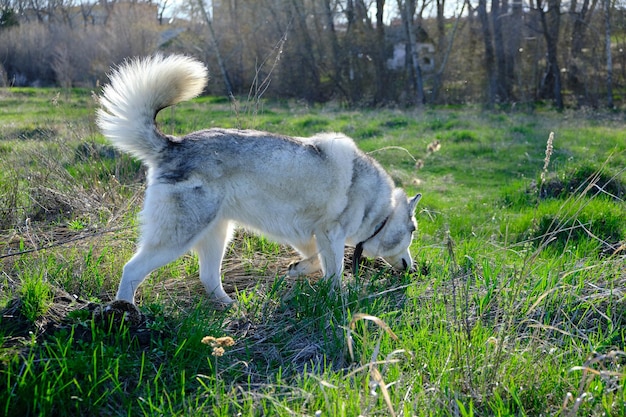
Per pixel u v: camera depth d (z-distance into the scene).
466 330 3.60
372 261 5.39
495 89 26.30
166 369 3.37
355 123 16.09
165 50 28.55
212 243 4.38
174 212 3.92
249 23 28.89
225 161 4.09
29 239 4.95
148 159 4.06
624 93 25.20
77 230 5.34
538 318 4.16
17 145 7.73
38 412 2.92
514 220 7.61
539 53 27.33
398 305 4.44
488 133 14.32
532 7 25.95
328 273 4.66
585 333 4.01
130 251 4.89
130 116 3.97
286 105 24.17
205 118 12.71
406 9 26.52
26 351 3.17
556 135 14.02
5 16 30.64
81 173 6.78
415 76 28.27
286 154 4.29
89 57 28.12
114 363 3.21
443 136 13.84
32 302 3.57
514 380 3.40
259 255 5.40
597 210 7.18
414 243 6.15
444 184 10.29
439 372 3.47
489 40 26.80
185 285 4.63
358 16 28.36
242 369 3.53
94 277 4.38
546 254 5.96
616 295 4.36
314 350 3.78
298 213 4.48
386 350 3.66
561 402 3.29
